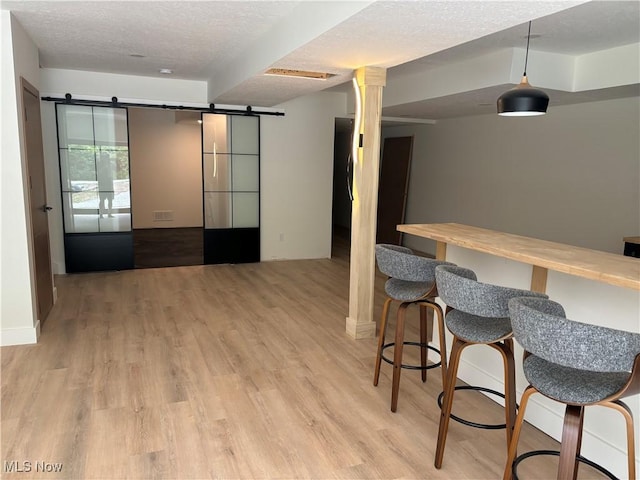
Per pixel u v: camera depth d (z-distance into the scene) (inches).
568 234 219.8
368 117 152.3
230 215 271.0
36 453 95.2
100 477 88.8
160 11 131.5
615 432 90.8
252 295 211.6
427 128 323.6
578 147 212.4
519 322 71.1
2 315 146.3
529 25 140.0
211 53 183.2
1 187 140.7
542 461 97.8
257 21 138.7
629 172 190.5
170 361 139.9
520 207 247.1
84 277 235.3
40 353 142.9
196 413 111.8
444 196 308.8
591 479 91.7
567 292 99.0
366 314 162.6
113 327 166.6
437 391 126.4
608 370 63.0
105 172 239.5
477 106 233.0
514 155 249.8
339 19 100.3
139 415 110.1
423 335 129.6
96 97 233.3
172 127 374.6
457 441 103.9
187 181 385.7
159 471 91.0
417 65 198.2
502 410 117.0
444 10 90.5
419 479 91.3
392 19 96.7
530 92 124.3
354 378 132.6
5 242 143.3
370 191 156.5
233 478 89.7
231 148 264.8
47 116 226.2
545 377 73.1
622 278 73.1
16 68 140.0
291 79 170.4
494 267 119.0
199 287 222.5
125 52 184.1
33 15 136.7
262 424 108.3
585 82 177.2
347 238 373.4
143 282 228.4
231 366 137.9
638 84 162.6
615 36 151.6
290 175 281.6
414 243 340.8
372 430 107.3
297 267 269.9
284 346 153.9
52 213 234.1
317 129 283.0
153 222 381.4
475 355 127.5
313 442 102.0
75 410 111.3
